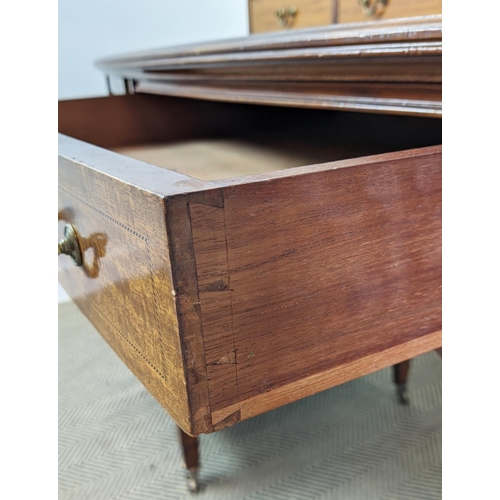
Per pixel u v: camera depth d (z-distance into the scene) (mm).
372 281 395
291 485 761
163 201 286
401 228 394
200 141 1038
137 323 393
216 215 304
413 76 473
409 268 413
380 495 733
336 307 380
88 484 783
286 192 326
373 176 364
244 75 689
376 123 901
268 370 361
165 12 1630
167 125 1087
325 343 385
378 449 834
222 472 796
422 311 438
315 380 390
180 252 299
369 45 475
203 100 1104
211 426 348
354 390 1012
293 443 858
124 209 353
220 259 314
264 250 329
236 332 336
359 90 542
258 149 905
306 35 546
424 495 730
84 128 1019
